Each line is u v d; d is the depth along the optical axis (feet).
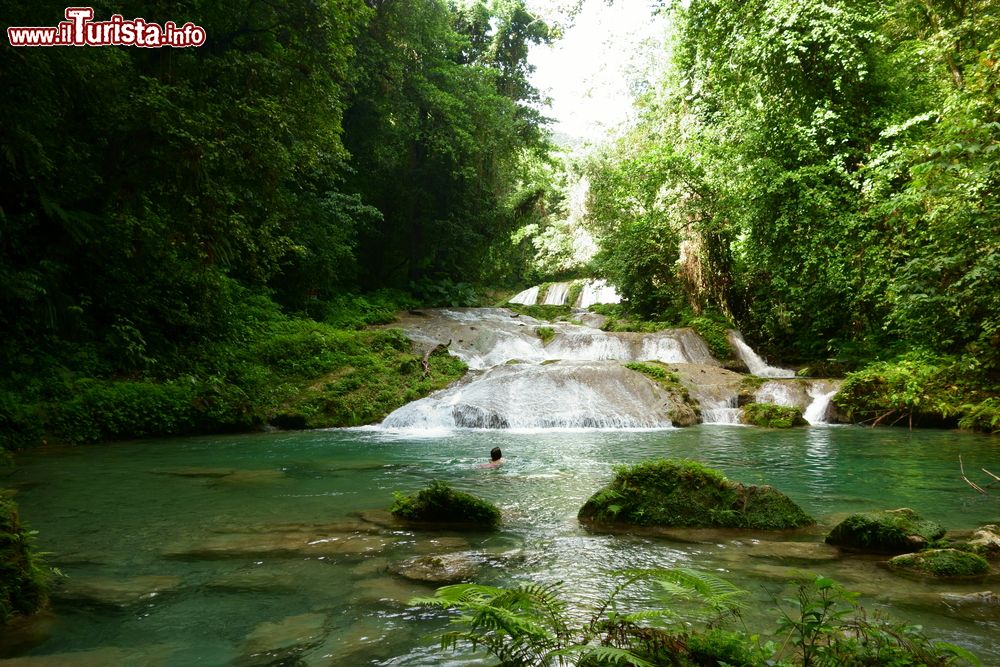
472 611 10.05
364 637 9.24
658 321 74.49
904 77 52.34
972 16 45.93
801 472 24.89
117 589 11.47
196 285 47.32
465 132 81.61
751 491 16.71
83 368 37.47
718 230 69.10
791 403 47.32
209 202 39.96
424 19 79.92
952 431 39.19
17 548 10.58
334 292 74.13
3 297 34.14
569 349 63.41
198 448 32.53
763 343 68.13
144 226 41.65
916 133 47.06
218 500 19.85
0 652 8.76
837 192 50.62
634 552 13.79
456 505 16.67
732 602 7.81
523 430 40.93
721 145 60.03
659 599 10.57
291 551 14.01
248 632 9.45
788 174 50.52
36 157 33.06
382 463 27.53
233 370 46.11
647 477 17.39
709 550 13.97
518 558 13.34
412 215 92.12
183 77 40.42
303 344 52.03
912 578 11.81
